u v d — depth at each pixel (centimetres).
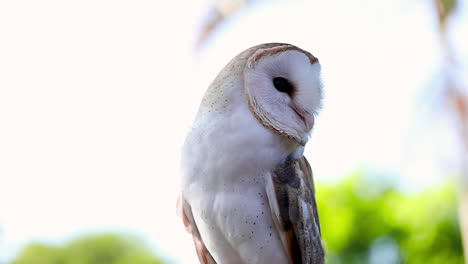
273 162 174
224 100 175
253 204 174
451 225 287
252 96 175
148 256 555
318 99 178
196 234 179
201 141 175
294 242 176
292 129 175
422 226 291
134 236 562
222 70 178
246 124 174
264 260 175
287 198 175
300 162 179
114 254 555
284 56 177
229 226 174
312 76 178
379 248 297
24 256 512
